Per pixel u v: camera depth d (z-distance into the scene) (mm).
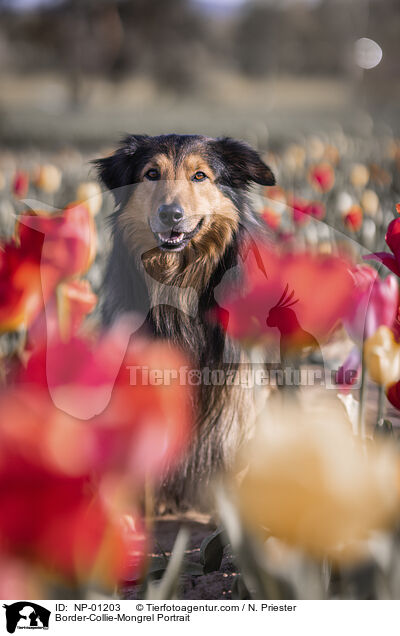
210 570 2086
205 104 69938
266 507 788
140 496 1386
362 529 834
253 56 89562
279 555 945
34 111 57062
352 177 10617
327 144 17688
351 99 74125
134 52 66312
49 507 750
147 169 3545
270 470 775
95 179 4188
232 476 1348
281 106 67688
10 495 740
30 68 81250
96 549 790
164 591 1233
